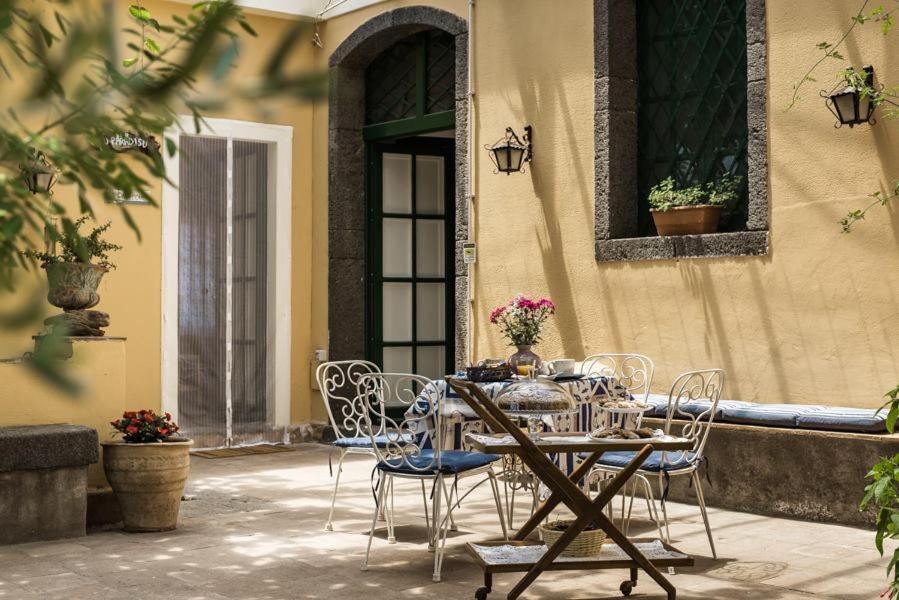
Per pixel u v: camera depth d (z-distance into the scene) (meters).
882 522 3.15
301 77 0.68
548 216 8.27
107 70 0.66
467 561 5.20
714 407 5.31
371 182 9.99
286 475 8.05
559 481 4.30
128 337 9.13
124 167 0.72
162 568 5.05
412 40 9.67
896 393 3.29
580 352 8.05
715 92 7.50
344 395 9.90
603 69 7.83
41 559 5.23
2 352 0.64
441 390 5.13
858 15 6.18
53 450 5.63
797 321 6.76
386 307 10.05
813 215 6.68
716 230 7.44
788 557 5.22
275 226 9.97
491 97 8.69
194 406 9.53
